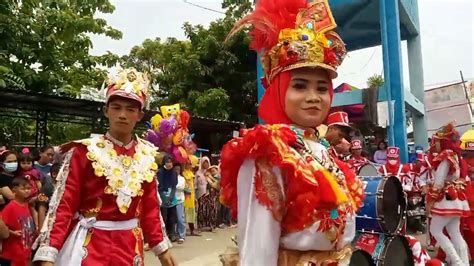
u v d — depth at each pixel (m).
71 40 11.83
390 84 9.70
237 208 1.70
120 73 3.16
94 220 2.91
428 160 6.52
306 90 1.87
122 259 2.90
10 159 5.61
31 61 10.80
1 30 10.22
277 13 1.98
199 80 16.09
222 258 1.79
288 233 1.67
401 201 3.50
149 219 3.16
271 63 1.96
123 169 3.03
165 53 18.28
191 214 9.54
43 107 10.84
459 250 6.12
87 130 13.57
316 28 1.95
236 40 15.51
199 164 10.62
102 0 12.25
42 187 5.80
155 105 16.23
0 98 9.82
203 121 13.41
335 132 4.56
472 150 6.87
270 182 1.62
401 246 3.35
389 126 9.51
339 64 2.01
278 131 1.71
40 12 11.26
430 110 19.34
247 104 16.47
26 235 4.79
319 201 1.66
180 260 6.98
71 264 2.80
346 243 1.80
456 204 5.99
